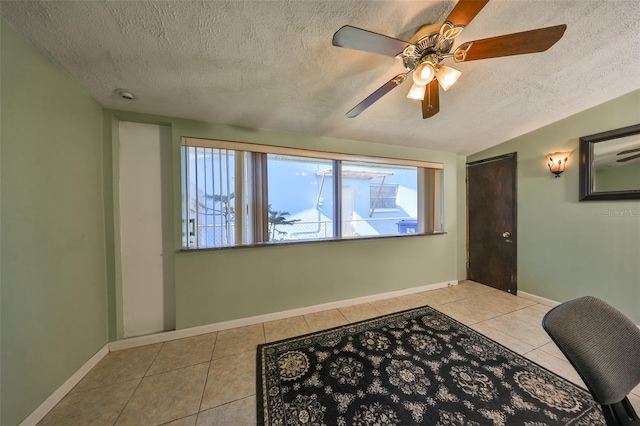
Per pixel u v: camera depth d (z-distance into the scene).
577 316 0.88
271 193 3.39
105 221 1.98
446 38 1.14
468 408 1.37
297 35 1.31
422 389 1.51
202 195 2.25
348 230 3.47
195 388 1.55
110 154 1.99
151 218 2.17
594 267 2.36
